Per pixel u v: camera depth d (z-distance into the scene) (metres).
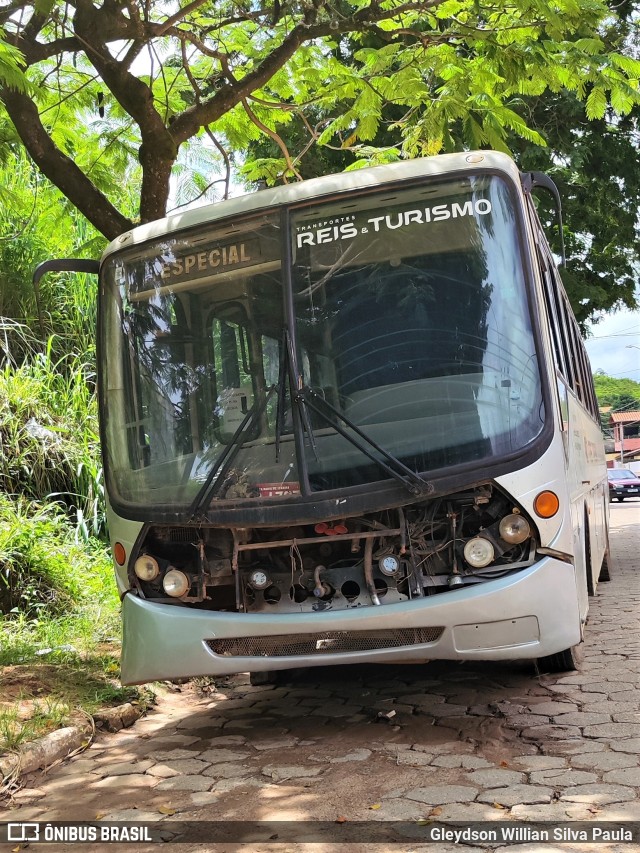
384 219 5.55
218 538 5.38
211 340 5.71
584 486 7.29
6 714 5.42
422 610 4.91
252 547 5.22
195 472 5.53
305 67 9.16
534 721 5.29
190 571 5.45
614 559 15.35
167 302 5.89
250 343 5.58
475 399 5.18
